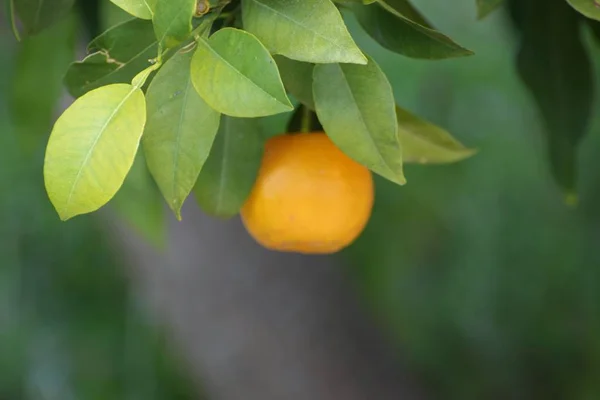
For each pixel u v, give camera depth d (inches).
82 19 47.4
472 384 96.0
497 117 106.0
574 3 37.2
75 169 35.8
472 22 110.6
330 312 70.1
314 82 38.2
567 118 48.7
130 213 47.2
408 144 41.6
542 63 48.4
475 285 99.5
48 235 103.7
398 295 99.5
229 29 36.1
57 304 103.1
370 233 102.7
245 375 67.8
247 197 40.8
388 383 73.6
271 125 83.3
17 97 46.8
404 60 106.7
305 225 40.5
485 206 102.5
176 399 99.7
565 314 97.5
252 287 65.6
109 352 101.5
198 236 62.6
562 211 101.0
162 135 37.3
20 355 101.0
